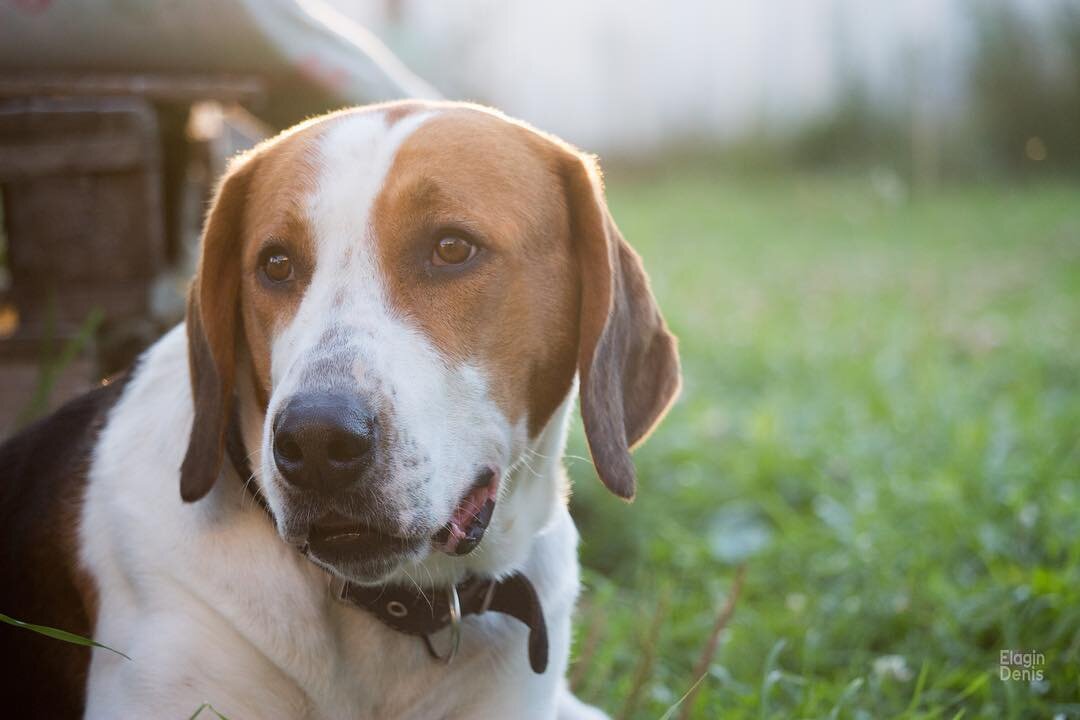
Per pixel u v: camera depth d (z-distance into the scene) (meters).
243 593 2.47
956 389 6.41
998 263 11.52
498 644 2.66
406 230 2.43
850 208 16.72
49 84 3.87
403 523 2.25
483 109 2.71
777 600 4.14
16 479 2.94
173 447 2.66
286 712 2.49
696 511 5.05
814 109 20.59
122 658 2.48
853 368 7.10
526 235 2.54
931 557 4.23
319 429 2.15
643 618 3.95
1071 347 7.63
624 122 21.69
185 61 4.06
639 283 2.83
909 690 3.47
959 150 19.19
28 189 3.81
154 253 3.87
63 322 3.84
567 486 2.93
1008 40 18.97
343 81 4.28
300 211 2.47
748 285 10.70
